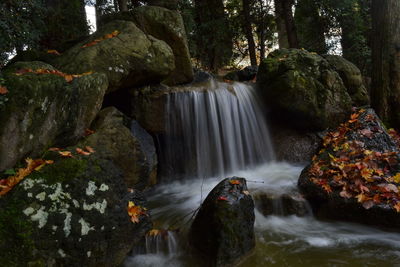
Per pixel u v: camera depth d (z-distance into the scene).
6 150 2.53
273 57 6.11
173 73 5.82
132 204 2.87
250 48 11.46
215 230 2.81
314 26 10.59
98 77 3.64
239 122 5.67
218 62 11.84
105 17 5.75
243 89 6.01
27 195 2.27
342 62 6.38
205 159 5.30
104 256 2.48
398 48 5.80
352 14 9.71
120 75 4.26
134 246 2.93
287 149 5.71
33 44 5.42
